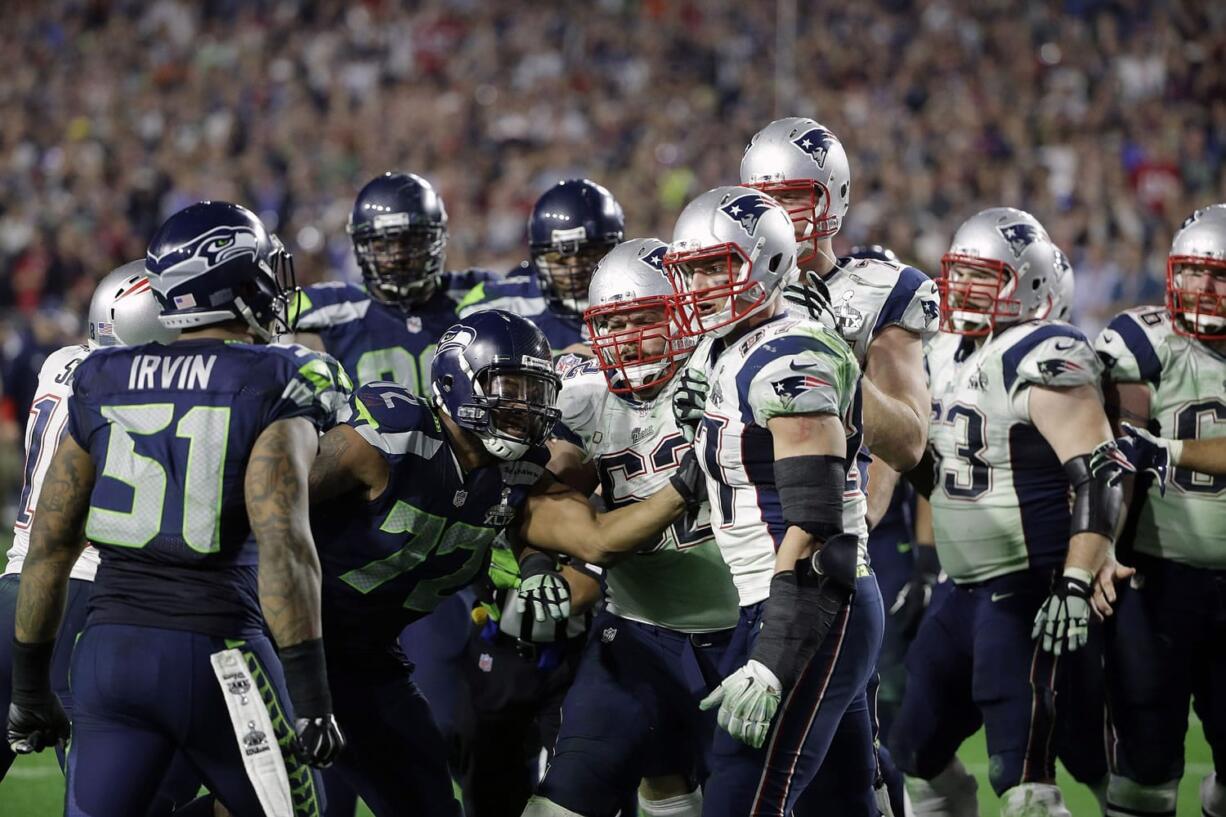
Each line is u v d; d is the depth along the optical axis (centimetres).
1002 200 5488
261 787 1178
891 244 5266
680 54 6731
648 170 5966
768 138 1540
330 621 1368
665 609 1446
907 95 6238
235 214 1269
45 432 1538
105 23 7019
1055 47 6394
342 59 6794
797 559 1184
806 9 6762
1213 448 1594
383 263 2095
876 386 1520
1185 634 1612
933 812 1700
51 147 6291
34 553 1245
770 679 1173
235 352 1218
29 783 2012
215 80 6606
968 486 1642
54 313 4403
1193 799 1994
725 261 1281
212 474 1190
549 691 1631
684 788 1533
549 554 1422
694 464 1337
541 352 1341
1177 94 6191
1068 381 1569
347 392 1328
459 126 6281
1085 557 1523
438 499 1335
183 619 1193
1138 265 4809
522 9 6975
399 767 1408
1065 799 2030
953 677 1667
